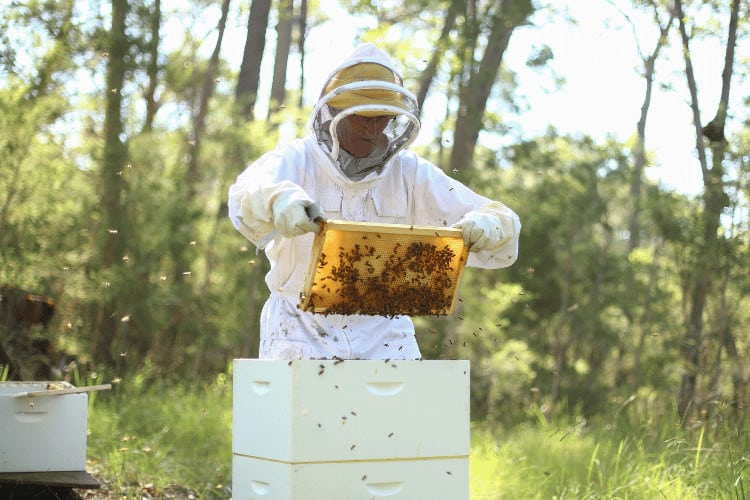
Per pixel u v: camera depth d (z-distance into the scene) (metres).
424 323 12.05
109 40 10.85
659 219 10.25
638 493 5.46
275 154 4.06
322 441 3.42
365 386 3.49
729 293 10.98
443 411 3.63
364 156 4.06
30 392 4.83
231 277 11.96
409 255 3.60
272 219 3.54
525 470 6.25
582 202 12.80
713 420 7.06
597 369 14.09
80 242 10.53
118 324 10.80
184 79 12.24
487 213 3.99
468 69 13.05
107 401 8.66
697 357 10.35
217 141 11.33
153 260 11.20
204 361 12.23
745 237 9.91
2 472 5.01
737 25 10.40
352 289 3.58
